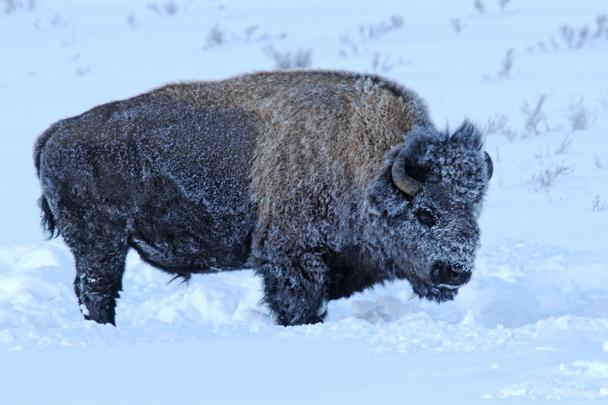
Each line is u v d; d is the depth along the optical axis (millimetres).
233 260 34156
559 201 52125
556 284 37531
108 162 33500
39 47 110438
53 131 34406
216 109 33781
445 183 31188
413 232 31719
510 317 33219
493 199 53312
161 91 34375
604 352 23031
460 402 19109
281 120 33281
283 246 33188
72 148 33625
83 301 33906
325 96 33344
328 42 105000
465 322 29062
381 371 21844
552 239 45062
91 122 34000
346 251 33500
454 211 31094
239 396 20234
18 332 27609
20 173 64188
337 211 33000
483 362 22219
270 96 33688
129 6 133125
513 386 19781
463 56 94688
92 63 100438
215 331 28109
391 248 32750
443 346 24109
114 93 85188
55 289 38406
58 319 33656
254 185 33250
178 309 34562
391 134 33031
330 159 32875
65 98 84750
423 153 31469
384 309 33531
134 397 20391
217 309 34688
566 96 75812
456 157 31281
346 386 20719
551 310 34719
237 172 33344
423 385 20500
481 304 34000
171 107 33938
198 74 90562
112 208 33656
